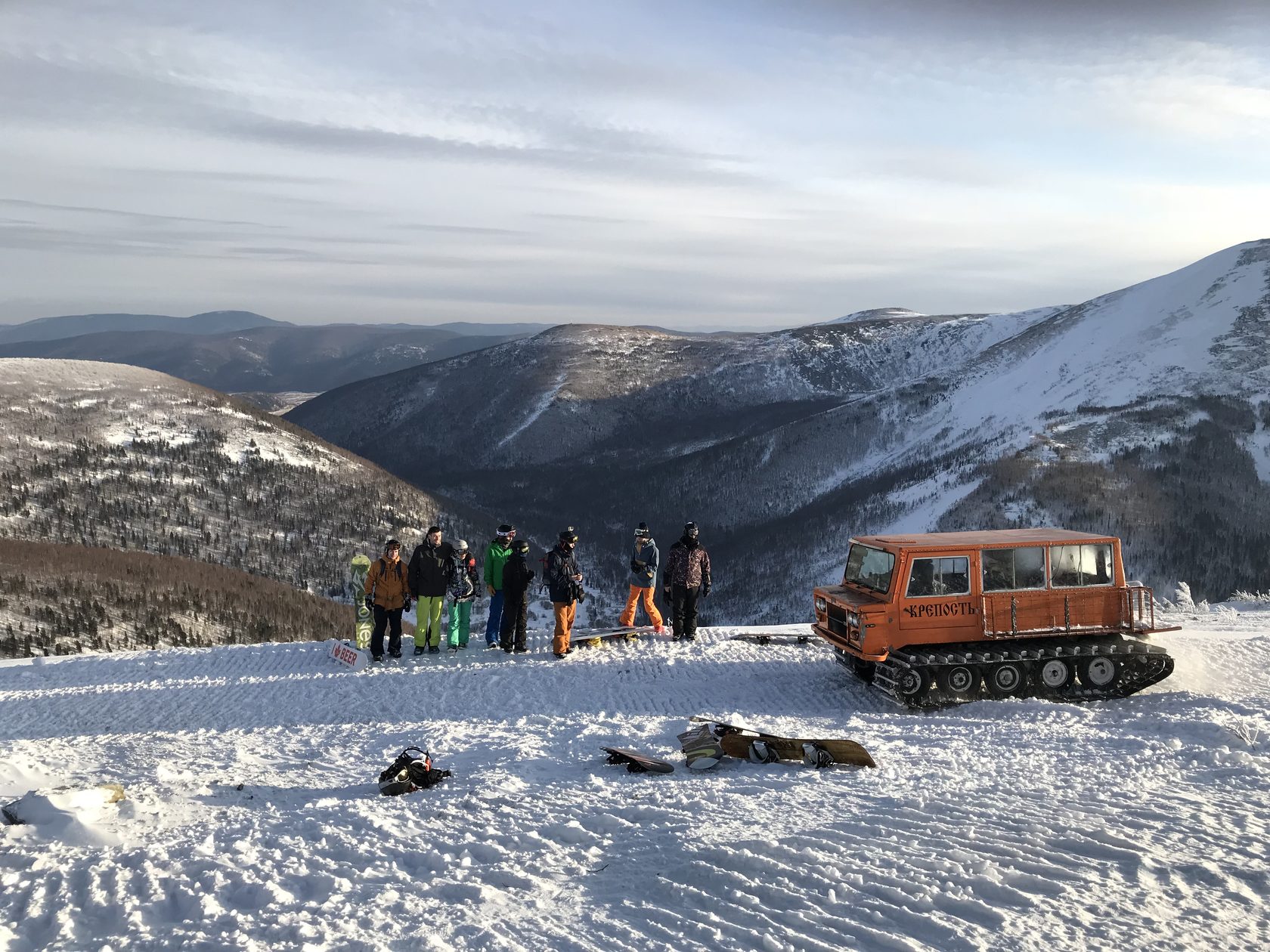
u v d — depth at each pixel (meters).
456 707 11.90
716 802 6.70
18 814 6.50
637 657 14.31
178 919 4.75
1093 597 11.93
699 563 15.44
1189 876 4.84
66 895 5.05
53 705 12.21
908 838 5.59
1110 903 4.52
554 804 6.72
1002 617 11.74
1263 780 6.96
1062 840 5.43
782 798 6.80
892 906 4.57
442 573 14.93
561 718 10.77
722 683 12.88
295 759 9.24
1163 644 14.31
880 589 12.05
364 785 7.93
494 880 5.15
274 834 6.07
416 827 6.20
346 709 11.91
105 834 6.24
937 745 9.05
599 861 5.53
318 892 5.02
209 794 7.44
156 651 15.71
